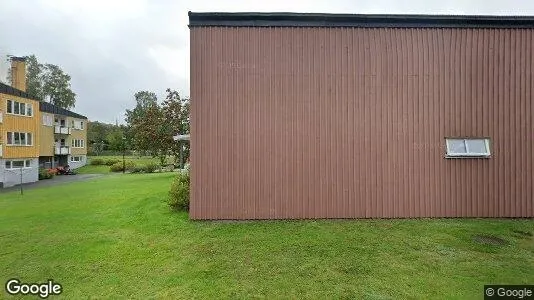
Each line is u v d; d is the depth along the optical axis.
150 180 19.80
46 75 59.56
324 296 4.69
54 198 13.73
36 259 6.13
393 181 8.67
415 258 5.94
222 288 4.92
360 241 6.82
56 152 39.88
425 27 8.70
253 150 8.49
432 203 8.68
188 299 4.65
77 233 7.67
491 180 8.74
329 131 8.61
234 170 8.46
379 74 8.67
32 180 30.11
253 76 8.48
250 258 5.98
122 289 4.96
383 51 8.68
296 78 8.55
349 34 8.64
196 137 8.39
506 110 8.79
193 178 8.41
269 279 5.19
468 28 8.77
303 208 8.56
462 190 8.72
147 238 7.15
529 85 8.84
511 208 8.73
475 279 5.16
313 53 8.58
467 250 6.31
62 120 43.09
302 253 6.19
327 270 5.48
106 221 8.73
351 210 8.61
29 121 30.34
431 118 8.72
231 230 7.61
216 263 5.78
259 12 8.39
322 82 8.59
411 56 8.70
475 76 8.77
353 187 8.62
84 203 11.69
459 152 8.71
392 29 8.69
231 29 8.45
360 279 5.17
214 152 8.43
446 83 8.74
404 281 5.11
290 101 8.55
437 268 5.54
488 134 8.76
